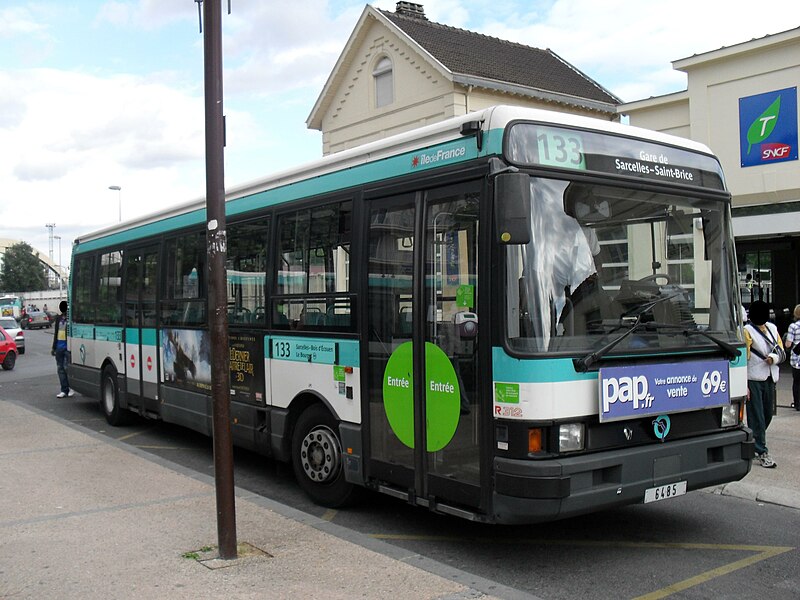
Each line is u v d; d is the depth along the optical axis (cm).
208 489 715
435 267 561
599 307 527
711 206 612
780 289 1783
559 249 515
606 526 642
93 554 530
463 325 525
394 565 506
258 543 554
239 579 480
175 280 973
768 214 1599
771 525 640
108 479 756
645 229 564
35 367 2478
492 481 505
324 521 629
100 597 454
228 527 520
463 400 532
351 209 653
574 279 518
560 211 521
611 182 546
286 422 736
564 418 492
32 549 542
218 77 516
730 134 1638
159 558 521
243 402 809
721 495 736
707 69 1661
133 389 1097
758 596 486
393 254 604
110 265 1191
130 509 646
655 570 534
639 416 522
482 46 2709
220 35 518
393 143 612
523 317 495
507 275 501
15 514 633
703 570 533
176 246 973
